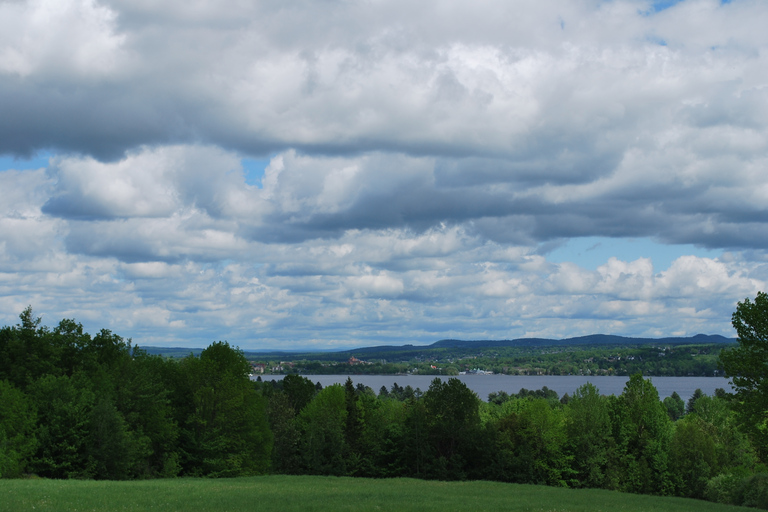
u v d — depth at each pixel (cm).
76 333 7231
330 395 10450
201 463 6769
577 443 8938
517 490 4925
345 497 3753
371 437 10081
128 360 6619
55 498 3225
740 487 5000
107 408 5544
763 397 4412
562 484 8706
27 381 6375
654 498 4766
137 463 5969
